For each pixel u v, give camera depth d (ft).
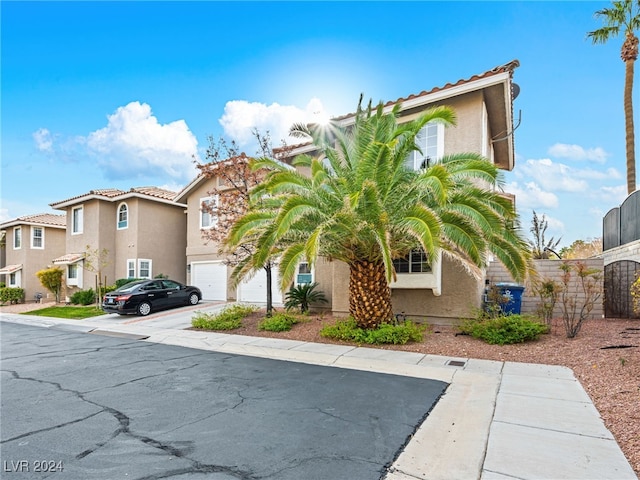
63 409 16.88
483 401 16.88
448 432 13.82
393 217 27.35
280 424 14.78
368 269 30.73
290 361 25.58
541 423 14.25
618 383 17.83
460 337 29.91
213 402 17.48
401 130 26.94
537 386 18.58
